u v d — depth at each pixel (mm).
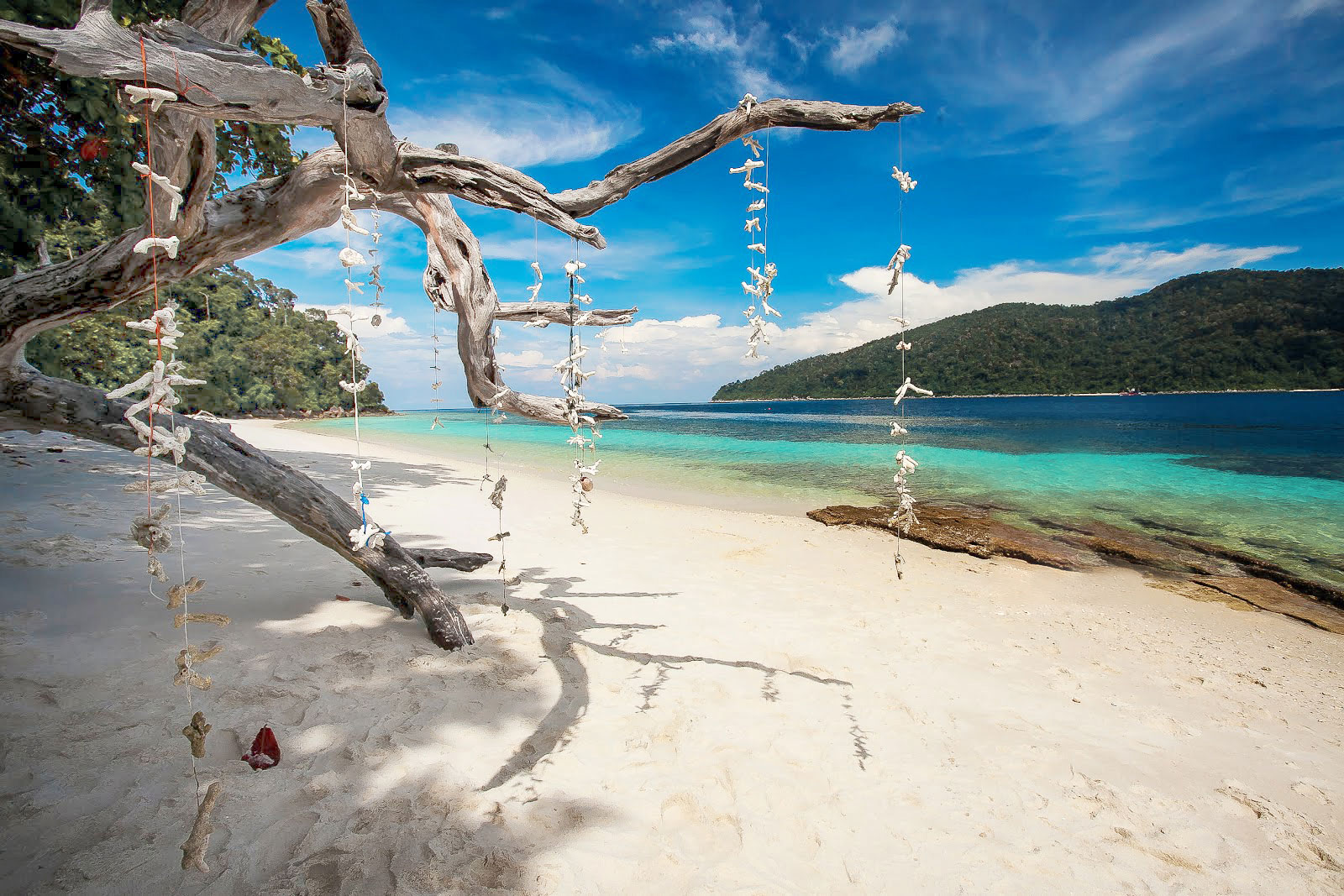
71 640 3047
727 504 10336
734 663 3648
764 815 2273
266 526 6020
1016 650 4195
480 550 6160
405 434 28641
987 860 2129
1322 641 4730
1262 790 2660
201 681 1642
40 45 1704
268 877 1779
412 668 3172
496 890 1806
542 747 2604
